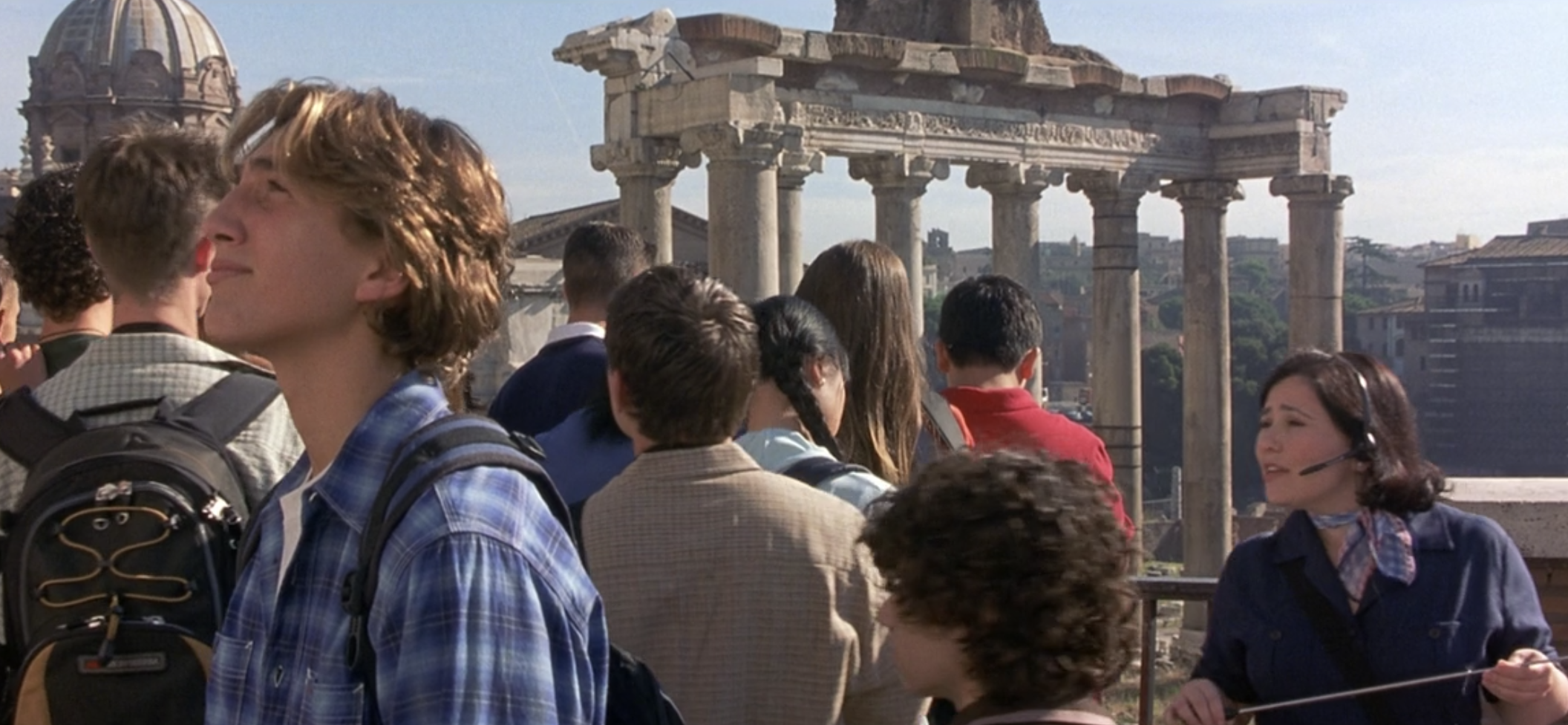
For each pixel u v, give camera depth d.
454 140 4.27
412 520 3.71
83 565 5.27
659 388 6.04
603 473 8.18
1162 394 100.56
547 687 3.67
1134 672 30.88
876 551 4.68
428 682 3.56
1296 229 35.78
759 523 5.96
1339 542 6.63
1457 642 6.41
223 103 93.88
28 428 5.86
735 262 27.08
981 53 31.58
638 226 28.78
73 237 6.77
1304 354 6.80
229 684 4.11
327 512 3.97
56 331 6.94
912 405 8.27
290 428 6.01
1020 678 4.35
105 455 5.42
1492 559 6.55
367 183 3.99
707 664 5.90
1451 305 106.31
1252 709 6.63
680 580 5.93
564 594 3.80
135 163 6.04
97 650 5.24
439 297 4.10
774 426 7.43
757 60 26.98
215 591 5.38
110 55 91.31
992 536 4.37
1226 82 36.78
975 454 4.71
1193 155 36.47
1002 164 32.81
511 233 4.46
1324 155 35.84
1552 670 6.19
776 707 5.89
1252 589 6.78
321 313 4.08
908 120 31.19
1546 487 11.28
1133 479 35.66
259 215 4.10
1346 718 6.48
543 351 10.12
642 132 28.58
